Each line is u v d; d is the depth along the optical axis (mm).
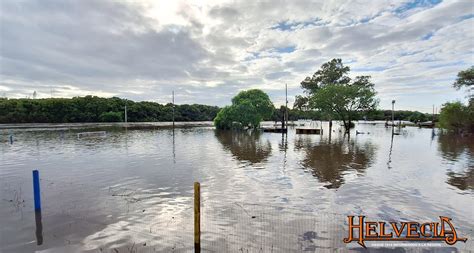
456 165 15672
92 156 18984
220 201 8969
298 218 7469
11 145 25562
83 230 6648
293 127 64000
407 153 20578
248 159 17719
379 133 43844
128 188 10562
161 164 15875
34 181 7746
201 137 35719
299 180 11930
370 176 12758
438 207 8477
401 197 9500
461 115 37906
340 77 63938
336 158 18141
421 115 89188
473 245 6004
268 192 10062
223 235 6371
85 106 85750
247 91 54281
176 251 5637
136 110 97062
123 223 7082
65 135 37312
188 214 7754
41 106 77188
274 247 5801
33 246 5844
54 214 7699
